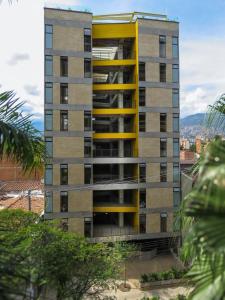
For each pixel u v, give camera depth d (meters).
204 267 4.46
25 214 19.34
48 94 31.23
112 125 37.03
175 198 33.34
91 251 17.09
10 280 4.93
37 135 6.43
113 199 36.62
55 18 31.31
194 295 4.23
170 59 33.47
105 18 34.00
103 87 33.34
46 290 16.19
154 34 33.12
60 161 31.44
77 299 16.45
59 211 31.42
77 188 31.78
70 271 15.88
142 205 32.84
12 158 6.23
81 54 31.81
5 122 6.16
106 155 35.16
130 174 36.03
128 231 33.31
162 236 32.94
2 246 6.08
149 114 33.00
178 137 33.59
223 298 3.82
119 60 33.50
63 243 15.95
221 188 3.33
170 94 33.44
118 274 20.42
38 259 13.42
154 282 24.88
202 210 3.40
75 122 31.70
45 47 31.14
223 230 3.21
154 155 33.12
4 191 34.16
